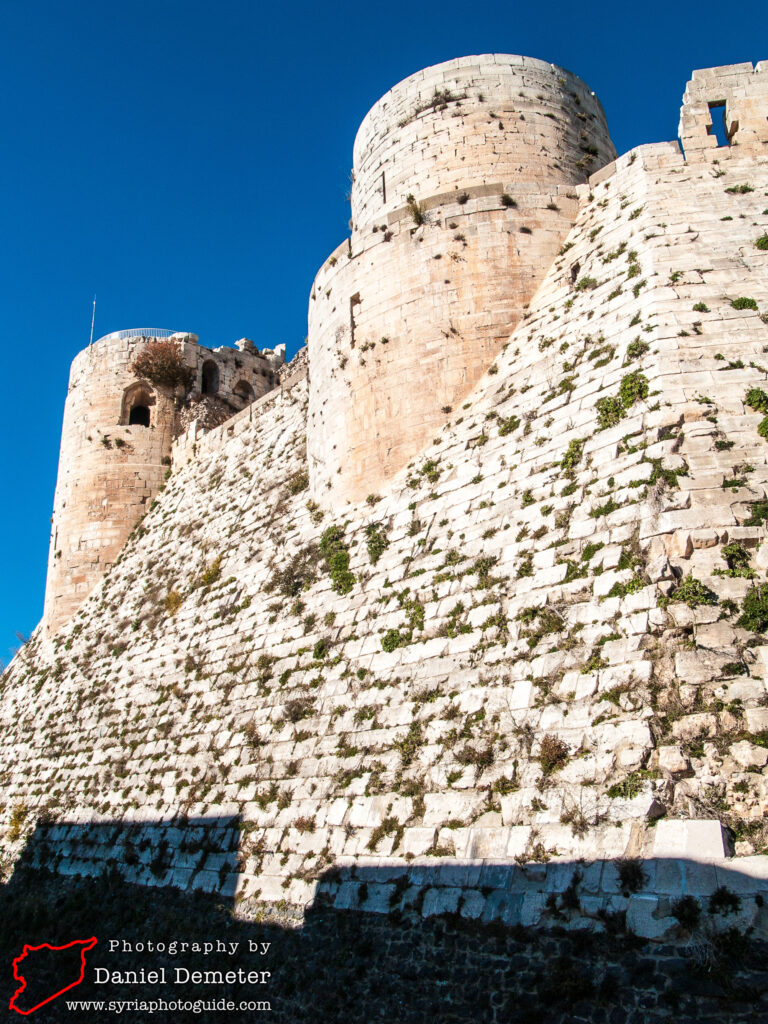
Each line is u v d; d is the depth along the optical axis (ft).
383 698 48.91
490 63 71.56
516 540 47.78
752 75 56.85
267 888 47.14
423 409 61.00
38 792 82.69
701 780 31.89
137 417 128.57
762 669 33.83
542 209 62.75
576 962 30.73
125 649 88.89
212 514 94.12
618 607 39.01
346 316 67.82
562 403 51.60
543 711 38.68
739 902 27.99
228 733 61.05
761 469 39.93
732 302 47.32
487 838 36.88
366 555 59.41
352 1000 38.04
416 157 70.13
